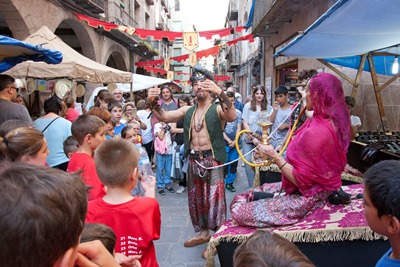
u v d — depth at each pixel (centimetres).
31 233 69
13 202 70
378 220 130
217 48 1063
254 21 1093
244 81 2078
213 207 346
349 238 204
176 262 336
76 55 621
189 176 359
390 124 620
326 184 220
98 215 195
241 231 228
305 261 101
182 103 722
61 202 74
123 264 147
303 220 223
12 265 69
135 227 194
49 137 385
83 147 269
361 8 259
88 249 104
